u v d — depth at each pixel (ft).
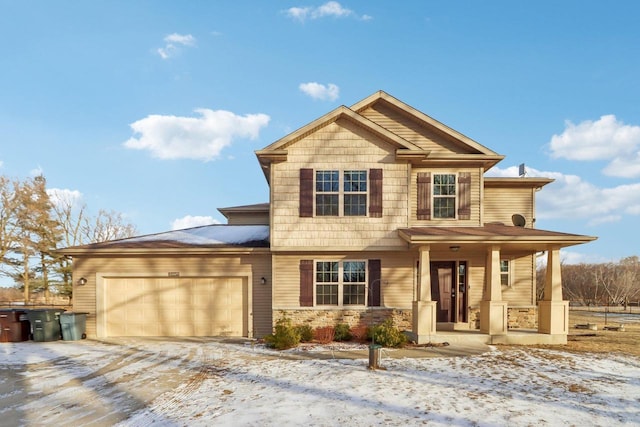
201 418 19.80
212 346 40.06
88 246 47.55
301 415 19.79
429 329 39.37
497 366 29.40
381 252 45.24
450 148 47.60
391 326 40.09
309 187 44.91
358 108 47.60
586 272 130.52
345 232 44.68
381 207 44.80
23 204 111.45
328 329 41.86
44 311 44.21
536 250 47.26
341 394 22.93
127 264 47.19
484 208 51.78
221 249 46.32
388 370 28.32
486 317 40.73
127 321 47.01
